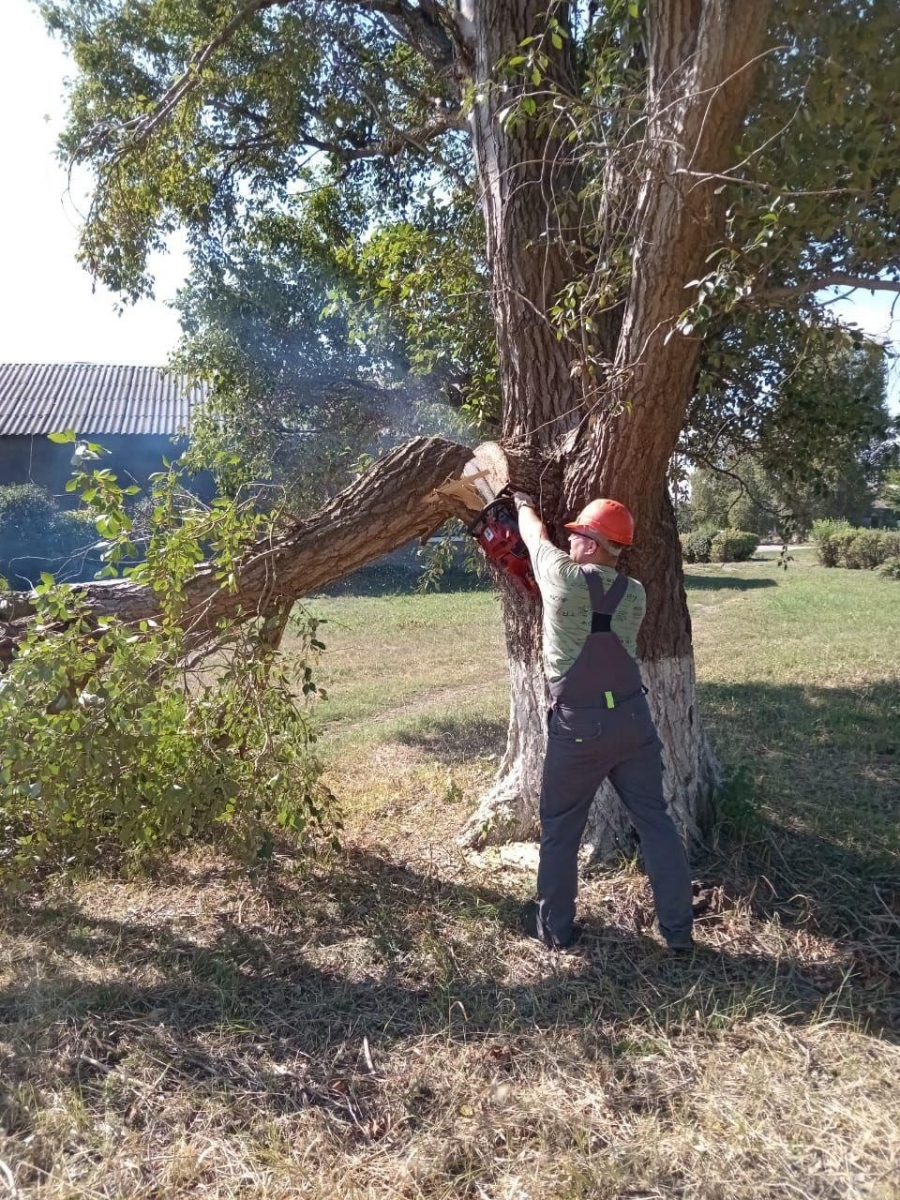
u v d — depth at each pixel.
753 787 4.86
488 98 4.43
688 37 3.37
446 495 4.31
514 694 4.71
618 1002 3.19
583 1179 2.32
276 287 11.02
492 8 4.41
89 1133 2.51
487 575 6.28
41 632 4.06
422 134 7.18
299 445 10.75
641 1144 2.47
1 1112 2.58
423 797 5.75
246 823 4.30
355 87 7.75
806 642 12.88
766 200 3.41
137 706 3.93
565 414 4.30
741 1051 2.91
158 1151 2.46
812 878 4.07
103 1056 2.88
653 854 3.50
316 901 4.12
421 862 4.54
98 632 4.38
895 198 3.50
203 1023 3.10
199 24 8.08
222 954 3.58
